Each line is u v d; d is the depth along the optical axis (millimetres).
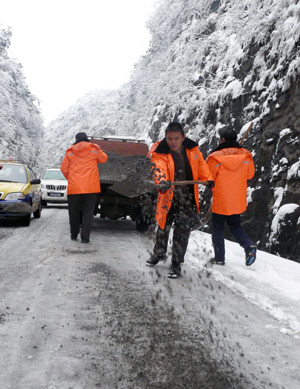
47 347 2639
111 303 3656
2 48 32094
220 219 5512
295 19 8172
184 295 4000
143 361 2455
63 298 3787
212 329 3061
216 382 2223
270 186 7977
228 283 4523
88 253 6402
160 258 5309
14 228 9422
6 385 2131
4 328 2963
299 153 7355
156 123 20781
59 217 12719
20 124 31328
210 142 12531
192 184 4801
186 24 19094
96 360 2457
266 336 2977
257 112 9750
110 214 9422
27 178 10336
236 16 11422
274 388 2193
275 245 6887
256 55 10672
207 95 13703
